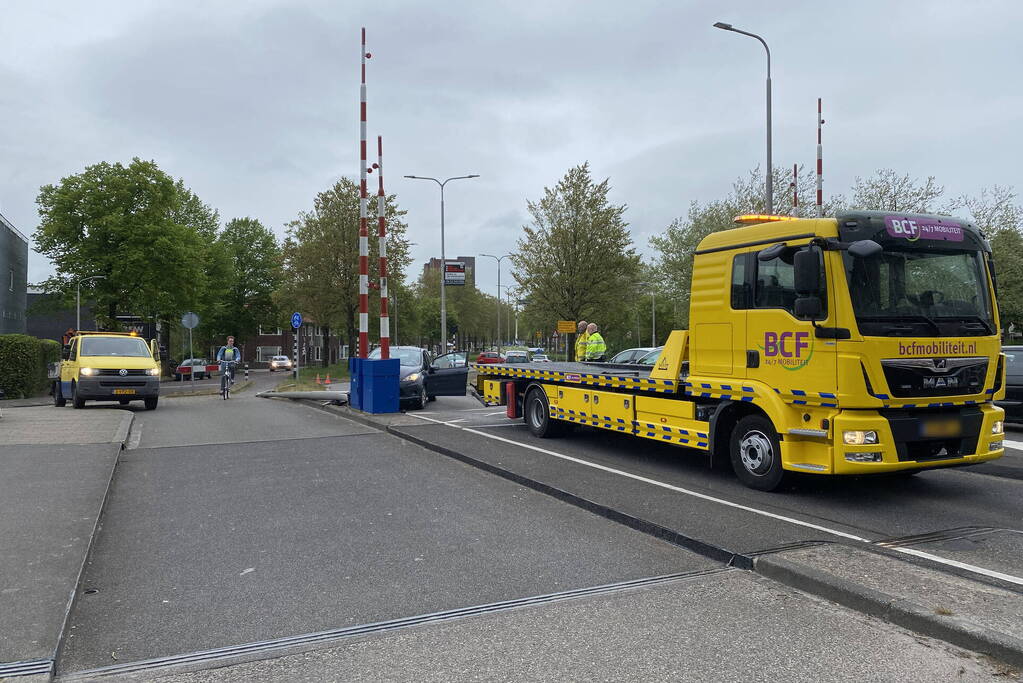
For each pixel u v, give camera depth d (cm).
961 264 707
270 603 460
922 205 2597
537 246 3719
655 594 469
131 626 425
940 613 404
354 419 1455
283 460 977
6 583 471
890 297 665
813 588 467
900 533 593
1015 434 1151
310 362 8525
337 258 4681
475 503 726
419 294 8606
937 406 683
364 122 1568
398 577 506
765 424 738
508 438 1148
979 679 349
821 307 668
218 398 2359
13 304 5353
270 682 353
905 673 356
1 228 4894
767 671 359
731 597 462
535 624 421
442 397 2111
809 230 684
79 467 862
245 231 6569
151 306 4197
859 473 657
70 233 4031
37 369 2455
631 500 698
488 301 9806
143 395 1755
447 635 406
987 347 704
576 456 973
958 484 784
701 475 841
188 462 962
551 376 1127
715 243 802
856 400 645
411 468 919
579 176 3669
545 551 564
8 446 1009
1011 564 510
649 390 912
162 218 4222
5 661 365
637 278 3809
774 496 725
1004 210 2559
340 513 688
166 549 576
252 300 6531
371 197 4669
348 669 365
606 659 373
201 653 387
